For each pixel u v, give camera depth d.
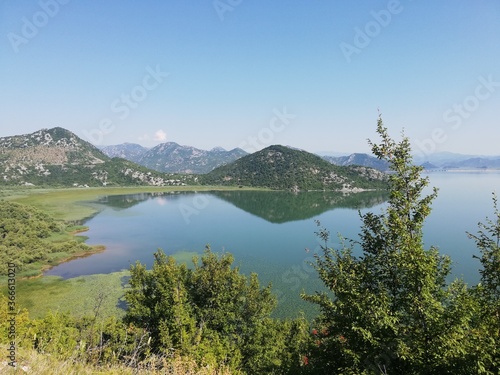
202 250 80.12
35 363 8.31
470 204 129.62
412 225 12.10
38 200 172.62
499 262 11.91
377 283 12.62
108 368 10.10
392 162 12.88
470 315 10.52
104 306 47.16
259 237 93.44
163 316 24.30
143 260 72.44
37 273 61.75
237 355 24.44
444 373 10.30
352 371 11.56
